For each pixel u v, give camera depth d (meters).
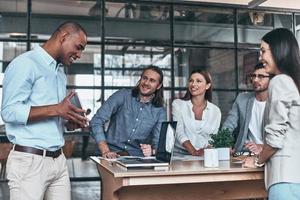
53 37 1.68
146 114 2.49
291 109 1.51
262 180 1.96
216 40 4.51
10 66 1.59
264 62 1.63
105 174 1.95
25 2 4.02
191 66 4.43
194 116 2.66
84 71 4.13
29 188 1.57
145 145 2.32
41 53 1.65
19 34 3.99
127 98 2.52
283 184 1.50
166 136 1.93
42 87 1.62
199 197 2.01
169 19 4.41
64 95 1.75
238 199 2.14
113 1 4.24
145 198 1.94
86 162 3.90
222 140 2.14
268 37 1.60
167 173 1.66
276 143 1.51
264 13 4.58
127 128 2.48
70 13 4.16
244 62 4.54
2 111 1.54
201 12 4.47
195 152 2.42
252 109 2.56
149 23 4.36
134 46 4.32
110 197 1.83
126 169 1.72
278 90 1.51
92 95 4.14
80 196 3.75
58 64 1.70
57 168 1.68
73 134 3.88
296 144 1.52
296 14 4.61
